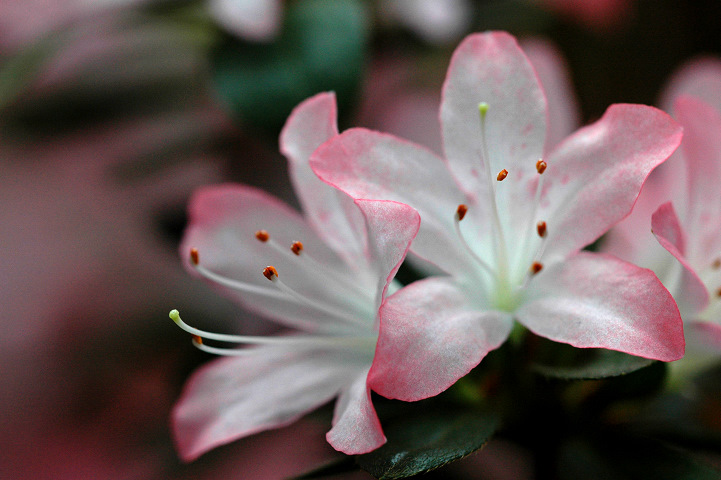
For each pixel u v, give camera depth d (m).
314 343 0.32
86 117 0.38
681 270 0.31
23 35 0.37
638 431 0.33
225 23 0.35
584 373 0.31
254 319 0.36
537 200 0.31
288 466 0.40
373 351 0.32
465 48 0.31
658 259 0.33
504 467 0.38
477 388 0.32
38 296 0.57
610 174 0.30
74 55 0.38
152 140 0.38
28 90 0.38
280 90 0.34
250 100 0.34
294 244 0.32
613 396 0.32
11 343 0.55
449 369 0.30
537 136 0.31
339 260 0.32
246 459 0.40
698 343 0.31
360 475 0.37
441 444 0.31
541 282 0.31
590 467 0.32
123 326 0.40
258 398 0.32
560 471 0.32
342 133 0.31
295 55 0.35
